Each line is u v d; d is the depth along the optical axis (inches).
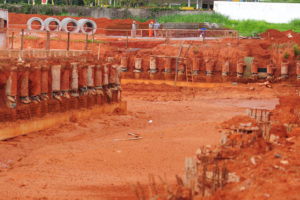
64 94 1172.5
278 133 827.4
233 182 489.1
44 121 1063.0
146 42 2305.6
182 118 1338.6
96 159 807.1
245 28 2780.5
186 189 470.3
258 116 1019.3
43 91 1091.9
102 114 1310.3
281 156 577.3
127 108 1518.2
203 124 1162.0
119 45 2298.2
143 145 928.9
